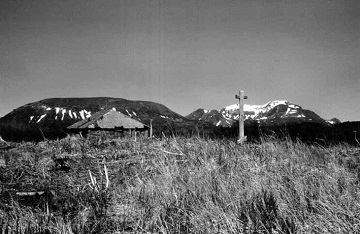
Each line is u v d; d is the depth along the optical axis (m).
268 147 8.04
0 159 8.12
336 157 7.25
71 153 8.96
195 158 7.22
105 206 4.84
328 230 3.65
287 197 4.52
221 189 4.95
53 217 4.52
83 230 4.11
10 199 5.29
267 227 3.85
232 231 3.85
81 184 6.06
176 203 4.68
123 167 7.07
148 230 4.10
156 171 6.71
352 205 4.13
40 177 6.74
